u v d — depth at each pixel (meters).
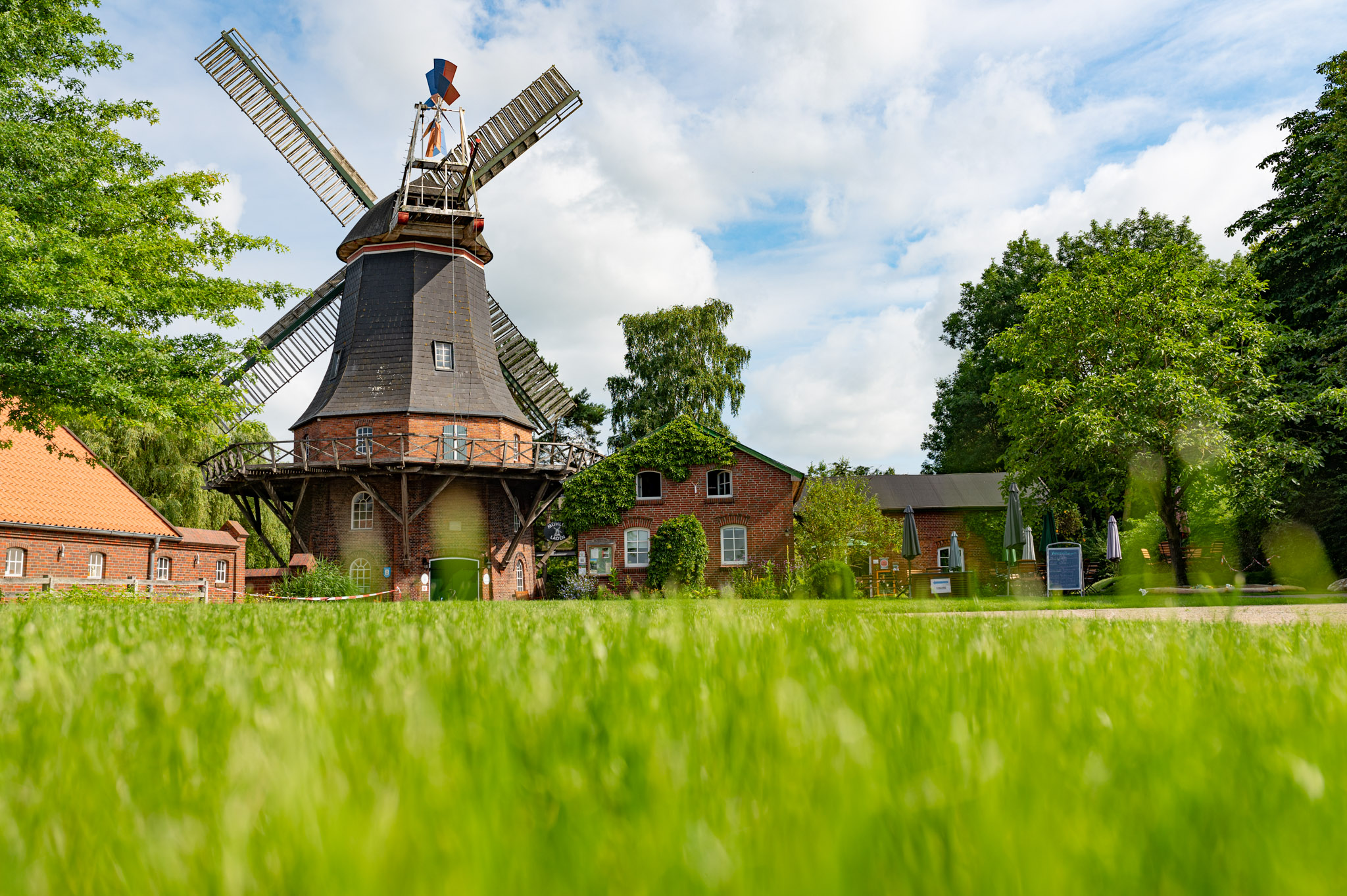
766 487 35.38
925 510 40.75
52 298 15.64
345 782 0.93
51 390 16.36
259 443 32.94
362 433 34.19
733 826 0.73
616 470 35.75
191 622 4.85
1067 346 27.06
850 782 0.82
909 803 0.78
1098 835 0.69
